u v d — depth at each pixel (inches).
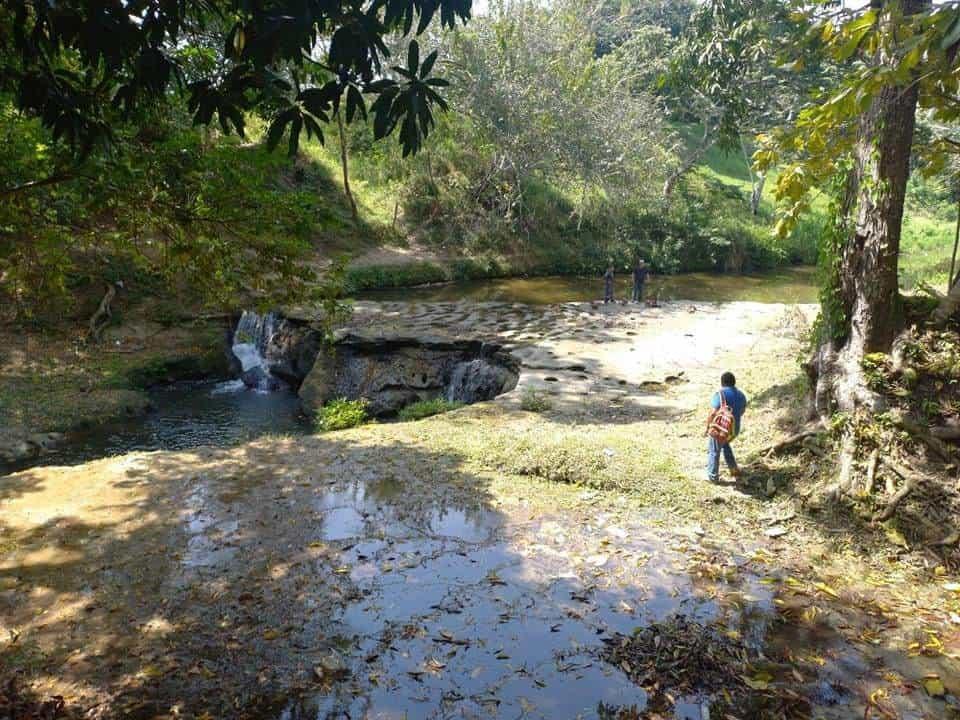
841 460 339.6
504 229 1411.2
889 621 254.5
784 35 627.2
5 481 383.6
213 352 787.4
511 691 215.0
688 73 632.4
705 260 1525.6
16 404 604.7
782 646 238.8
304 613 255.8
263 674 222.4
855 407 350.3
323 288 285.6
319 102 136.6
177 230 244.8
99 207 224.7
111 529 323.3
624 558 297.0
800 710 207.3
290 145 141.2
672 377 577.0
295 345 747.4
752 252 1553.9
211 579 279.3
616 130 1357.0
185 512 340.5
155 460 414.6
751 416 439.5
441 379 697.6
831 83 1107.9
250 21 137.9
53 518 335.0
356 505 348.2
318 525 326.6
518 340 724.7
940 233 1647.4
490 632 245.0
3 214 230.5
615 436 428.5
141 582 277.0
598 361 637.3
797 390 435.8
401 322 821.9
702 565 291.4
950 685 219.1
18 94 161.3
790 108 1149.1
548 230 1481.3
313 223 263.0
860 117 359.6
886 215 351.6
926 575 285.6
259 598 265.6
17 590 271.6
